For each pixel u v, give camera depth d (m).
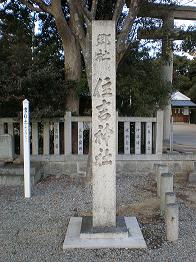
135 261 3.66
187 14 11.17
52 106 7.84
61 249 3.97
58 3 8.07
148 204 5.72
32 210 5.43
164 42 9.73
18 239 4.28
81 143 8.01
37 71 7.38
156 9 9.51
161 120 8.11
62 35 8.53
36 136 7.91
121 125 8.33
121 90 8.98
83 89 8.36
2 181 7.02
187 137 15.20
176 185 7.27
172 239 4.17
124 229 4.18
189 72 31.42
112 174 4.17
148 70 9.64
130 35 9.45
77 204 5.75
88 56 6.65
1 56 8.88
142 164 8.13
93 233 4.09
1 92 7.38
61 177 7.83
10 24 10.47
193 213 5.31
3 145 7.65
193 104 28.91
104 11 9.32
